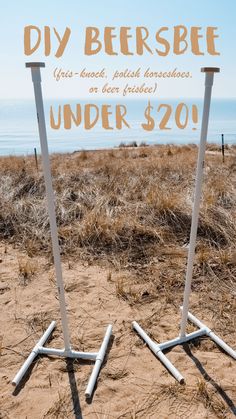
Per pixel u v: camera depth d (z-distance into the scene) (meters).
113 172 6.79
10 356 2.70
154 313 3.19
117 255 4.20
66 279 3.73
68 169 7.02
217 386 2.38
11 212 5.20
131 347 2.77
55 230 2.32
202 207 4.84
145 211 5.00
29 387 2.41
